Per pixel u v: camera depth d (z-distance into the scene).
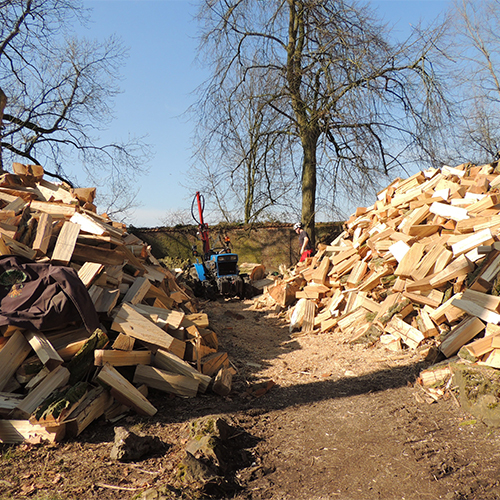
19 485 3.12
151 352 4.96
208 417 3.82
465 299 5.36
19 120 15.47
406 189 9.21
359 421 4.06
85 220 6.09
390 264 7.50
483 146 22.91
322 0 15.73
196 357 5.27
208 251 13.20
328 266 8.95
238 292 12.26
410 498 2.85
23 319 4.32
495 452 3.30
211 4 16.73
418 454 3.37
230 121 17.53
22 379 4.13
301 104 16.86
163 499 2.80
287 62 17.38
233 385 5.31
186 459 3.19
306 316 8.34
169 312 5.50
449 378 4.55
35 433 3.72
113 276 5.76
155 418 4.28
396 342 6.23
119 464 3.38
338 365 5.92
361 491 2.97
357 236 9.34
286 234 19.97
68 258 5.17
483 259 5.88
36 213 5.96
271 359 6.60
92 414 4.00
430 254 6.56
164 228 19.34
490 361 4.38
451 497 2.82
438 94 15.38
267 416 4.36
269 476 3.24
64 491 3.03
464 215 6.84
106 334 4.75
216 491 3.00
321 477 3.18
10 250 5.05
